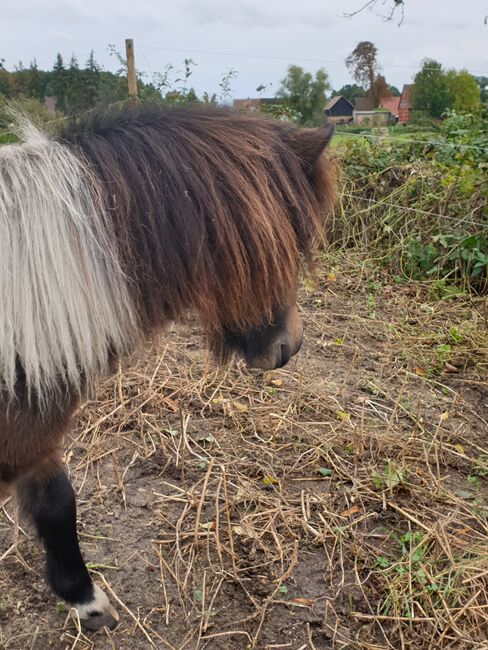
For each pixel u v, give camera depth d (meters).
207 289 1.59
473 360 3.78
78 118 1.67
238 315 1.67
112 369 1.69
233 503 2.56
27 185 1.43
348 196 5.53
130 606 2.17
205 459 2.79
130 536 2.44
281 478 2.72
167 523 2.49
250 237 1.59
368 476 2.75
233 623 2.11
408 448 2.91
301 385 3.33
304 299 4.61
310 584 2.25
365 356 3.84
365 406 3.30
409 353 3.83
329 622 2.12
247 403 3.27
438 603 2.16
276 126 1.76
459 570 2.22
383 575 2.26
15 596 2.19
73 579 2.04
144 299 1.58
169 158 1.56
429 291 4.69
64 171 1.48
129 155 1.55
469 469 2.88
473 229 4.92
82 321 1.45
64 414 1.59
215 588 2.22
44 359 1.43
